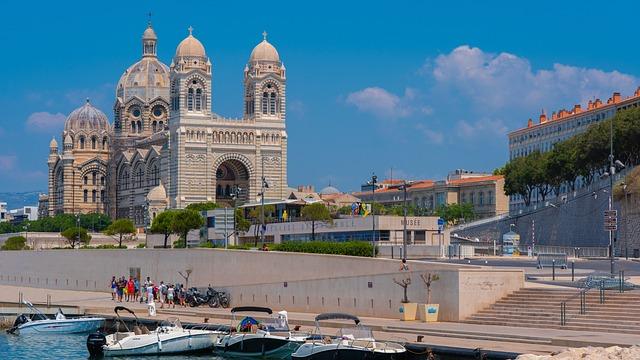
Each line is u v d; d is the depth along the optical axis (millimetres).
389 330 88625
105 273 158250
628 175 186750
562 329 84188
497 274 94312
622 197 185875
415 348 77938
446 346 76688
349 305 104500
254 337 88625
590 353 66938
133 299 139875
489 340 80000
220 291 124500
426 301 95688
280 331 88938
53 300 142375
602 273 116125
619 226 185625
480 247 198625
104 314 120500
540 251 198625
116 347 93375
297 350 82625
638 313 83250
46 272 173625
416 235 188875
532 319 87812
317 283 108812
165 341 92750
